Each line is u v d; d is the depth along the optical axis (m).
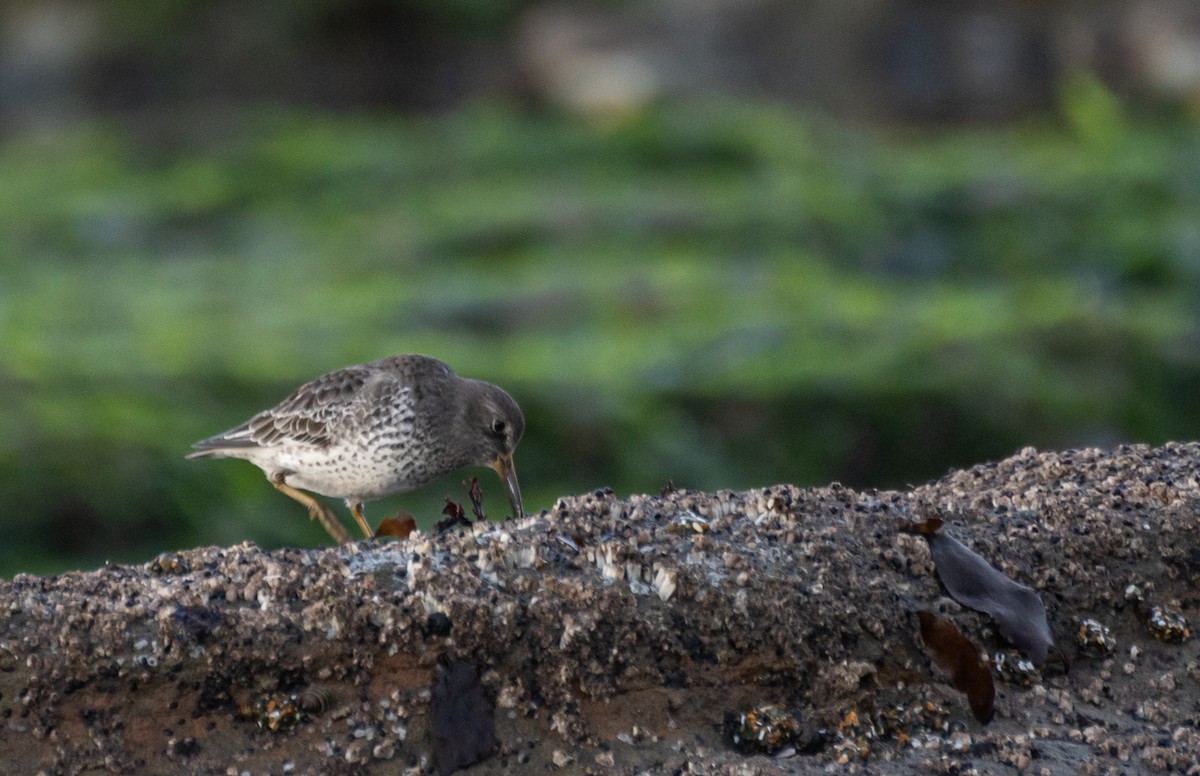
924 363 16.14
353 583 5.34
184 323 17.80
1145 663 5.75
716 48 29.62
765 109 27.94
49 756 5.00
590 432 14.95
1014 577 5.85
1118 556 5.97
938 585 5.73
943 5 29.23
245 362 15.98
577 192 23.48
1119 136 24.78
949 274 21.03
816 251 21.22
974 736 5.39
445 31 32.38
